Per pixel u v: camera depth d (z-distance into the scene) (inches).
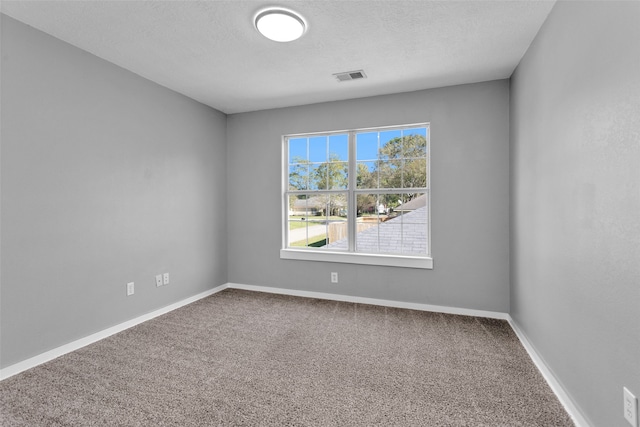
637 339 44.3
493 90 118.0
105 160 102.7
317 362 86.4
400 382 76.7
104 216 102.6
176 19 79.7
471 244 121.8
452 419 63.6
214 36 87.9
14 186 79.8
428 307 128.0
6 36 77.9
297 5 73.7
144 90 116.4
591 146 56.3
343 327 110.7
